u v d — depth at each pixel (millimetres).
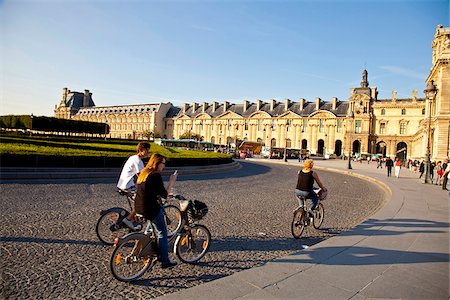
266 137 125562
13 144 23734
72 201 12695
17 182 16359
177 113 150875
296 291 5605
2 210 10547
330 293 5574
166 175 24094
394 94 106562
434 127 51375
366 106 107188
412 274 6527
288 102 125625
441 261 7324
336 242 8578
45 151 20953
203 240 7359
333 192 20281
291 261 7078
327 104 118562
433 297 5543
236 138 114938
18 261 6664
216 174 27953
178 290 5867
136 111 153625
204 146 104000
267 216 12133
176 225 9273
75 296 5418
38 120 62281
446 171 22609
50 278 6012
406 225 10758
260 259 7574
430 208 14367
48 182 17109
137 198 6418
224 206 13570
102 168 21109
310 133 117125
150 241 6363
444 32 54562
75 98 174625
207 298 5254
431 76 55219
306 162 9805
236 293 5457
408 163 62562
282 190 19703
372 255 7605
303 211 9633
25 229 8766
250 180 24578
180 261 7152
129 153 25656
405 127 103875
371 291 5711
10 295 5285
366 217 12914
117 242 5977
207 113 139625
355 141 108438
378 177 32281
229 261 7348
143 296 5574
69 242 8016
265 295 5422
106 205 12375
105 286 5848
